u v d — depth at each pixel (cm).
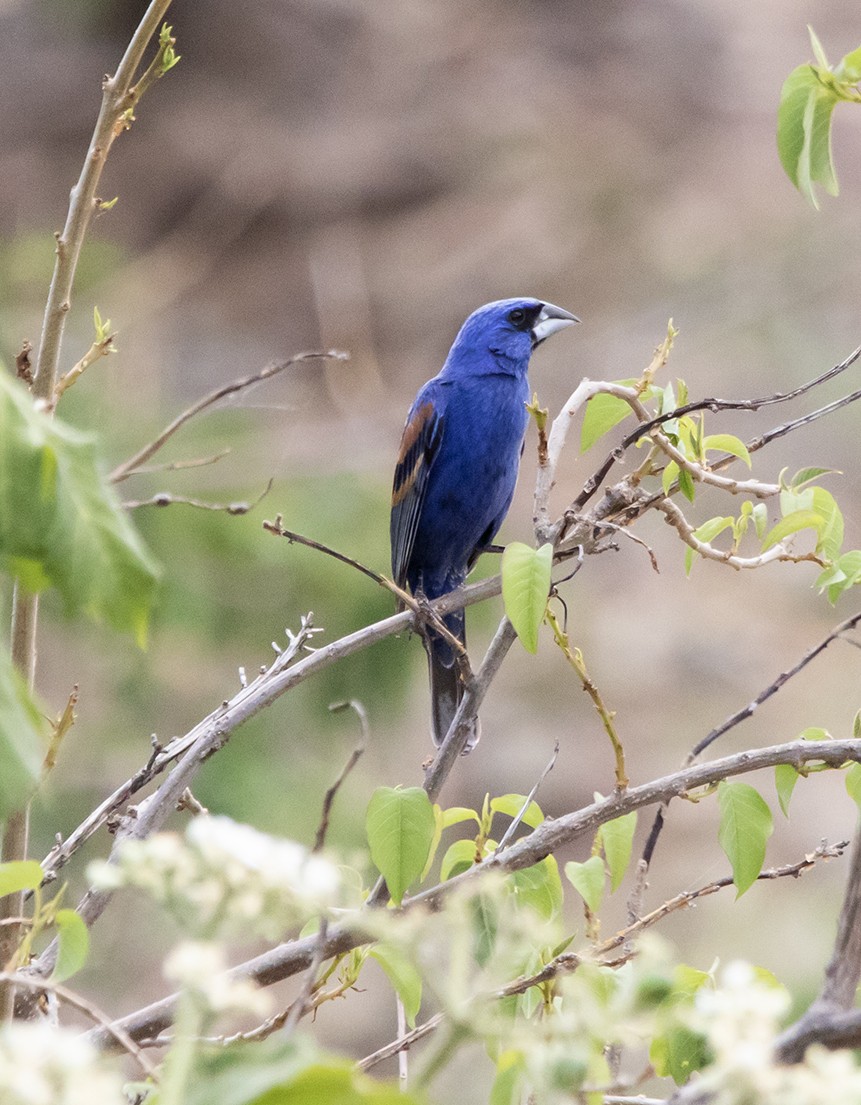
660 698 2144
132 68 398
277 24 3141
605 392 420
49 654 1275
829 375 407
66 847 407
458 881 374
